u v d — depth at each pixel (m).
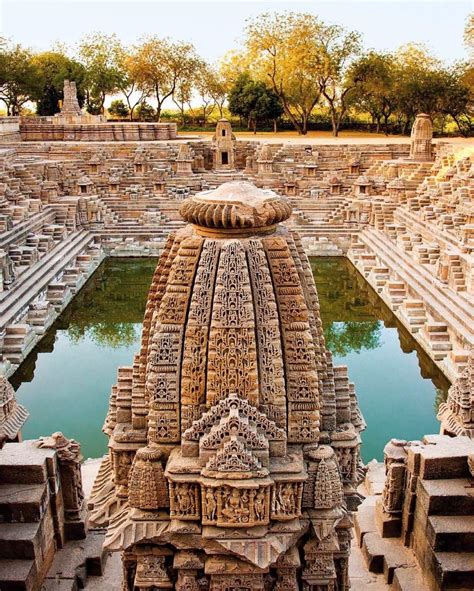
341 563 8.03
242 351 6.70
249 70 77.94
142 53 85.38
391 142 59.16
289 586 7.20
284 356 7.00
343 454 7.61
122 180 51.09
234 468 6.59
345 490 7.72
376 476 13.42
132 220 46.94
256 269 6.86
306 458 7.07
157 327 6.99
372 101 77.81
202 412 6.93
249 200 6.92
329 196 49.38
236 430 6.64
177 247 7.37
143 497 7.08
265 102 76.44
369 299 35.50
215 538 6.78
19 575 8.46
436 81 72.88
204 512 6.79
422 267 32.09
